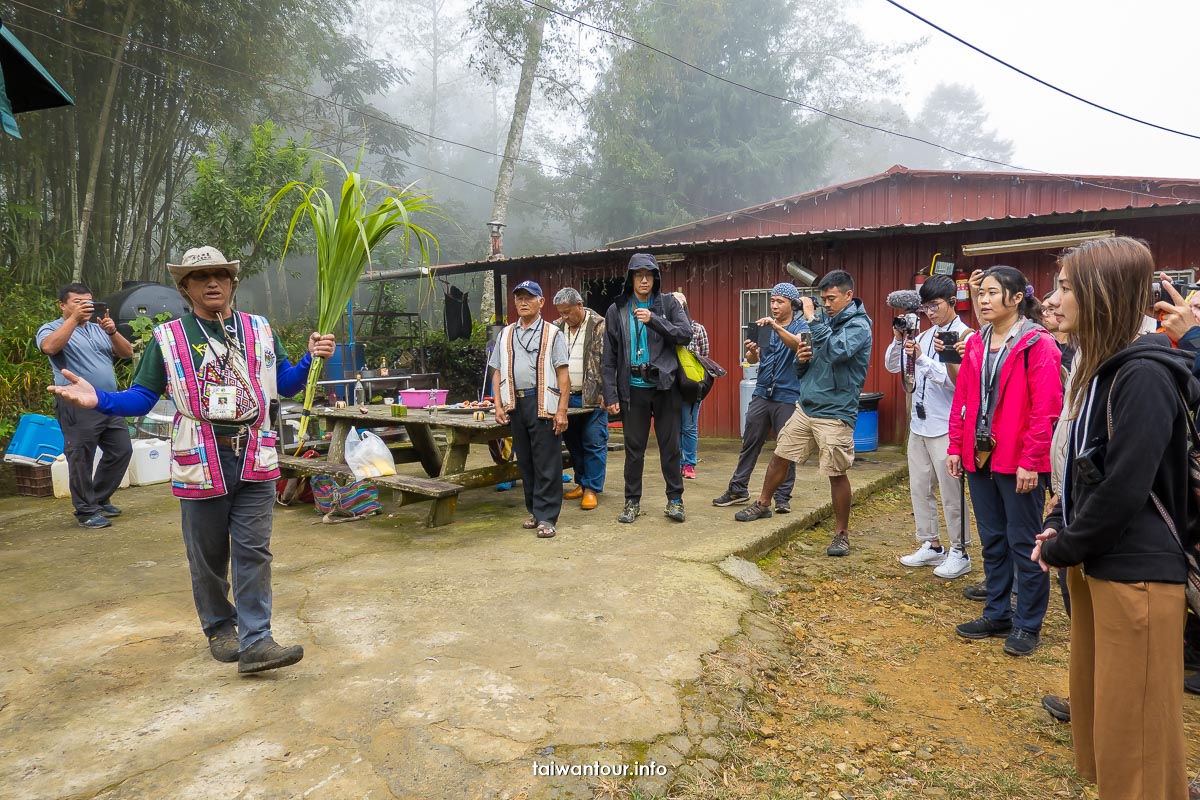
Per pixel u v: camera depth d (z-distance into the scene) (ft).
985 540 11.22
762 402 17.08
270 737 7.67
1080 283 6.07
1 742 7.66
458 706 8.25
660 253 30.42
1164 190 39.96
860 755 8.15
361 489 17.11
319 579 12.64
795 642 10.95
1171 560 5.73
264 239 36.81
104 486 17.12
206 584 9.36
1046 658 10.57
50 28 38.83
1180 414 5.75
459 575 12.72
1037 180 43.98
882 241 26.21
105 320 16.78
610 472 22.17
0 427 22.49
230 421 8.84
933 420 13.61
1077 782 7.68
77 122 40.34
